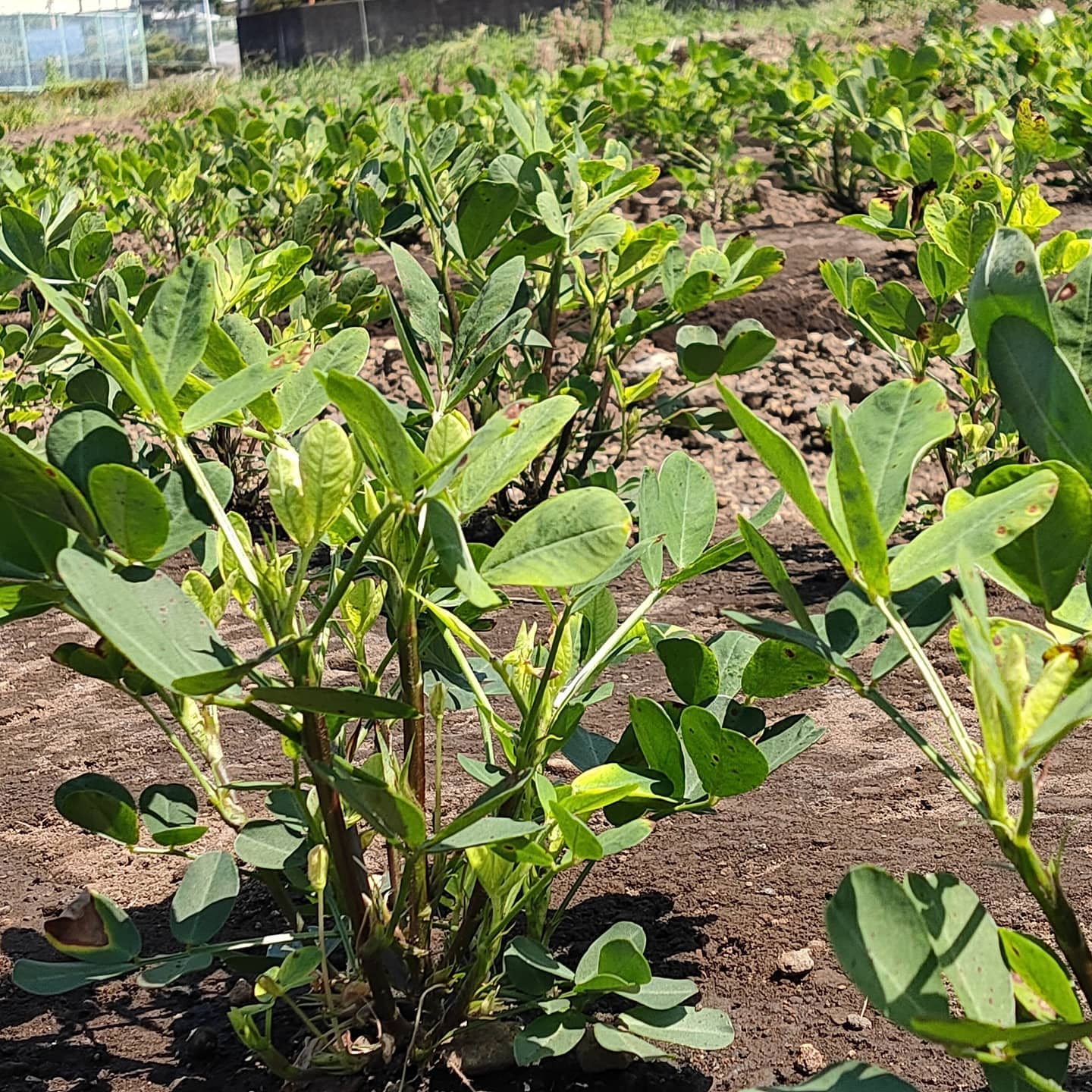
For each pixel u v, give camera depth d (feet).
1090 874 7.68
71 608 4.70
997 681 3.34
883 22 69.10
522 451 4.77
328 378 3.96
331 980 6.26
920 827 8.52
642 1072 6.15
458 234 8.96
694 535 6.19
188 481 4.80
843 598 4.82
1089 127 26.81
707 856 8.27
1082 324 4.45
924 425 4.46
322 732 4.85
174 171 24.99
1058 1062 4.09
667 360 20.85
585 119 13.56
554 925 6.43
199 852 8.75
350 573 4.51
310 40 103.50
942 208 11.73
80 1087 6.26
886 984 3.72
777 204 29.91
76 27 127.24
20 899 8.25
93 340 4.50
